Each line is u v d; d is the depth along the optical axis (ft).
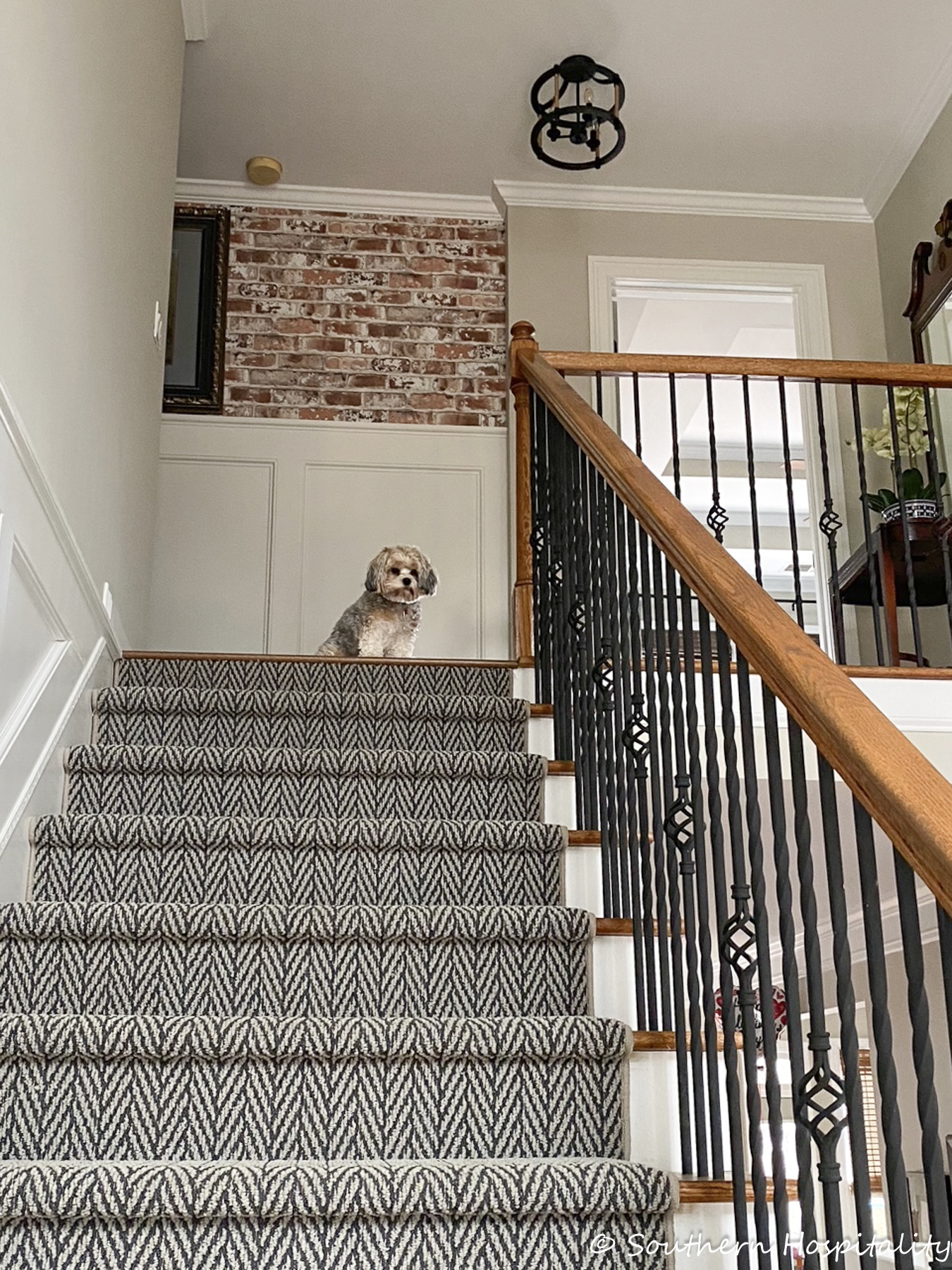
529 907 6.84
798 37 15.05
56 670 8.05
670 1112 5.88
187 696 9.17
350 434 16.79
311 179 17.51
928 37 15.03
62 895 7.40
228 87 15.83
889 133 16.61
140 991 6.58
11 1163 4.92
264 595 16.05
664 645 6.27
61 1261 4.69
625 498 6.44
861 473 11.08
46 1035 5.65
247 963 6.66
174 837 7.50
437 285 17.54
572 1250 4.91
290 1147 5.68
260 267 17.35
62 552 8.07
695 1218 5.01
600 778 7.64
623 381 20.77
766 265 17.54
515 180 17.57
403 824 7.60
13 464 6.82
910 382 10.91
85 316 8.82
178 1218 4.74
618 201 17.67
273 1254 4.76
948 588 11.46
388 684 10.12
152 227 11.93
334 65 15.48
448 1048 5.80
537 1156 5.78
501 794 8.39
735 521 25.77
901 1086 15.96
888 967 16.49
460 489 16.75
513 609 11.59
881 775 3.49
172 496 16.26
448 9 14.62
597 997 6.72
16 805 7.17
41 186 7.44
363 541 16.40
